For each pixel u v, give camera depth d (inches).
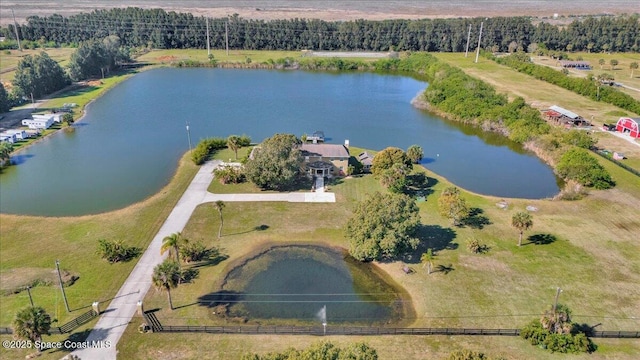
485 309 2226.9
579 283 2411.4
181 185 3408.0
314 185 3432.6
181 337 2032.5
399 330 2073.1
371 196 2733.8
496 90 5930.1
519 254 2650.1
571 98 5669.3
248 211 3061.0
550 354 1963.6
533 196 3454.7
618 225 2955.2
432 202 3233.3
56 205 3127.5
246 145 4190.5
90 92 5821.9
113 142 4315.9
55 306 2188.7
